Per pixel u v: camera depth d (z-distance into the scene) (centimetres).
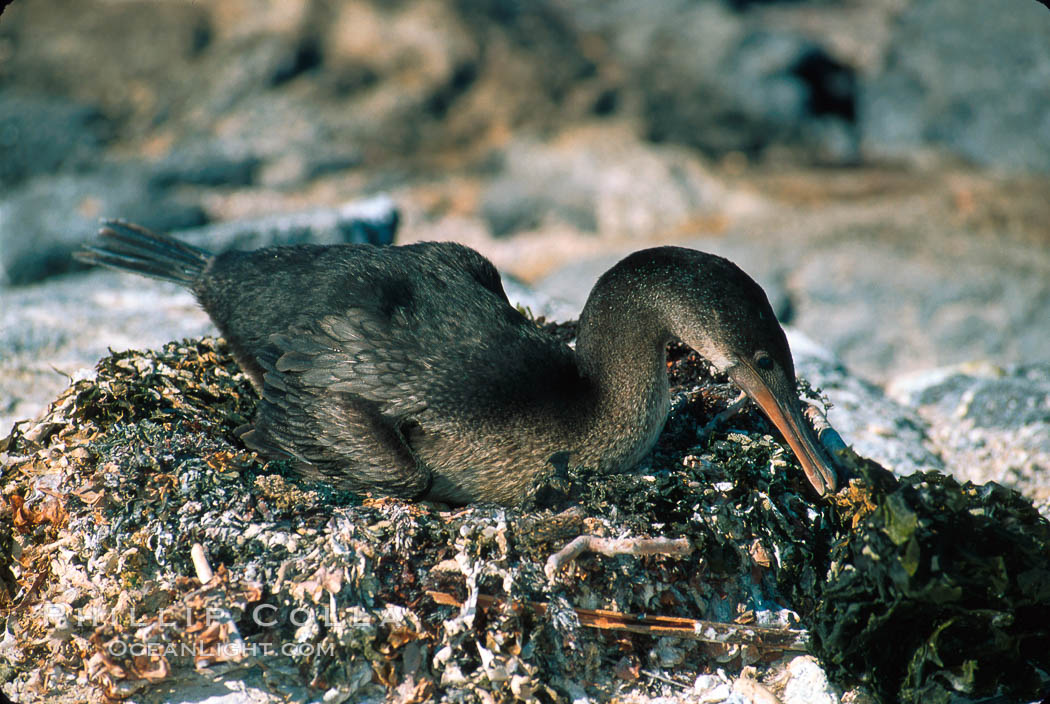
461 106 3594
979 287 2295
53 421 978
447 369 935
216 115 3519
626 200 2992
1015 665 815
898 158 3375
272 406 959
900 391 1477
